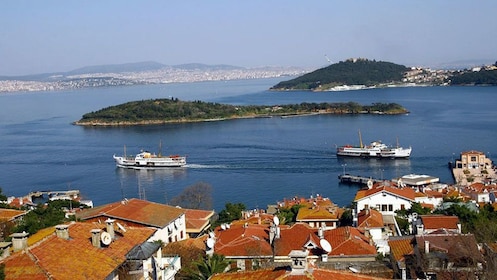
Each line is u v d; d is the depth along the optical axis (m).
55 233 41.81
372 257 65.44
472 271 47.78
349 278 35.91
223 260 60.25
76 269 37.69
